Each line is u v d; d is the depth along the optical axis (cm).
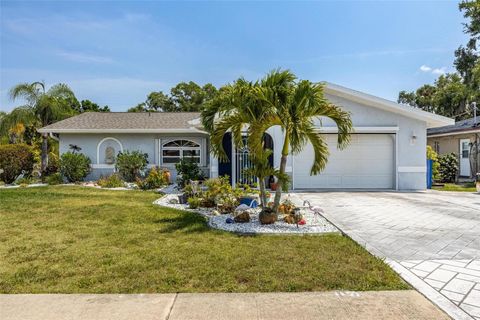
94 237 577
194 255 473
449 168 1781
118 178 1498
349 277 395
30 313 313
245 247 514
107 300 340
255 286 372
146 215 771
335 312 315
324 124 1341
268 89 621
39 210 832
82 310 319
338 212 830
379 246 527
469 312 313
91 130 1616
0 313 313
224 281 385
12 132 2016
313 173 724
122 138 1680
